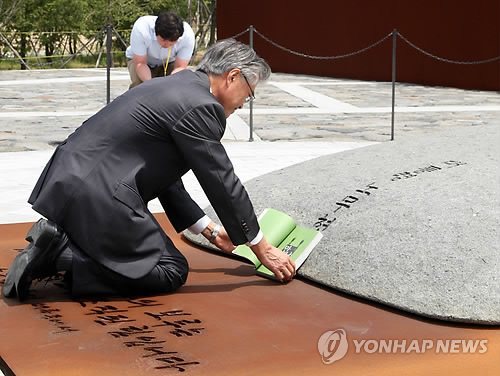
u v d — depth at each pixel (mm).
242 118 12250
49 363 3002
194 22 32031
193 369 2965
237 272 4211
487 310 3455
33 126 11055
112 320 3445
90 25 29875
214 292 3857
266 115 12680
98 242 3543
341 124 11664
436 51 18516
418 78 19031
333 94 16391
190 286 3949
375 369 3008
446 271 3662
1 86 16938
